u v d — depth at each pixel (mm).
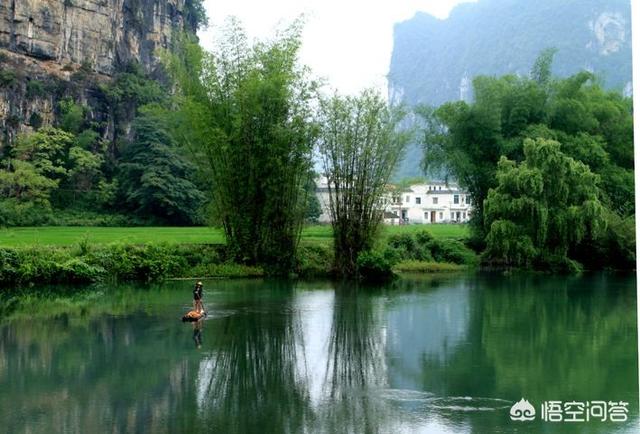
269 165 34844
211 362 16078
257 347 17812
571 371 15320
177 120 38719
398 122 38094
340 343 18484
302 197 37250
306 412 12219
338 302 26562
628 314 23812
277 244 36438
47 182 71125
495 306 25703
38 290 29531
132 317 22328
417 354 17125
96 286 31219
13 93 82312
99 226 73312
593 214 39188
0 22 83812
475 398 13203
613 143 49219
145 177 77375
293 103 35781
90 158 81188
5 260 30547
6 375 14688
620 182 45656
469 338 19234
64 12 90188
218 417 11875
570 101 46688
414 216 113625
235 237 36625
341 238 36938
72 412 12133
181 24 113375
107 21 95750
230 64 36188
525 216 39438
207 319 22047
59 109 87438
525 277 37781
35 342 18172
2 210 65438
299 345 18141
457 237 48750
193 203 78250
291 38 36406
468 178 46750
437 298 28047
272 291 30094
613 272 41438
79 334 19312
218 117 35812
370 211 37094
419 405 12703
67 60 91062
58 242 39812
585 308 25156
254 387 13906
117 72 97750
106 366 15586
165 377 14633
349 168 36688
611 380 14555
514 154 45688
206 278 35031
